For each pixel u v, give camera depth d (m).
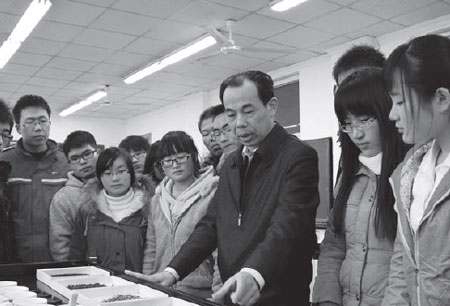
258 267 1.16
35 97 2.25
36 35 5.19
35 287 1.38
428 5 4.52
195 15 4.66
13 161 2.25
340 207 1.25
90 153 2.23
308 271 1.35
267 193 1.34
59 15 4.59
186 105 9.20
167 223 1.84
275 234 1.21
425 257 0.93
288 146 1.35
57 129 10.79
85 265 1.65
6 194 2.12
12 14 4.48
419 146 1.01
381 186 1.13
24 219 2.19
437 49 0.88
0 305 1.07
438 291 0.90
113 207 1.95
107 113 10.74
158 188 1.98
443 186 0.90
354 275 1.18
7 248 2.01
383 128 1.13
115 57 6.14
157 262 1.86
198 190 1.80
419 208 0.96
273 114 1.41
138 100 9.26
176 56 5.84
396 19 4.89
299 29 5.16
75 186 2.21
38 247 2.19
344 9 4.57
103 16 4.64
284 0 4.20
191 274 1.77
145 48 5.75
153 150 2.27
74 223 2.11
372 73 1.16
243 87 1.33
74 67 6.62
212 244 1.52
